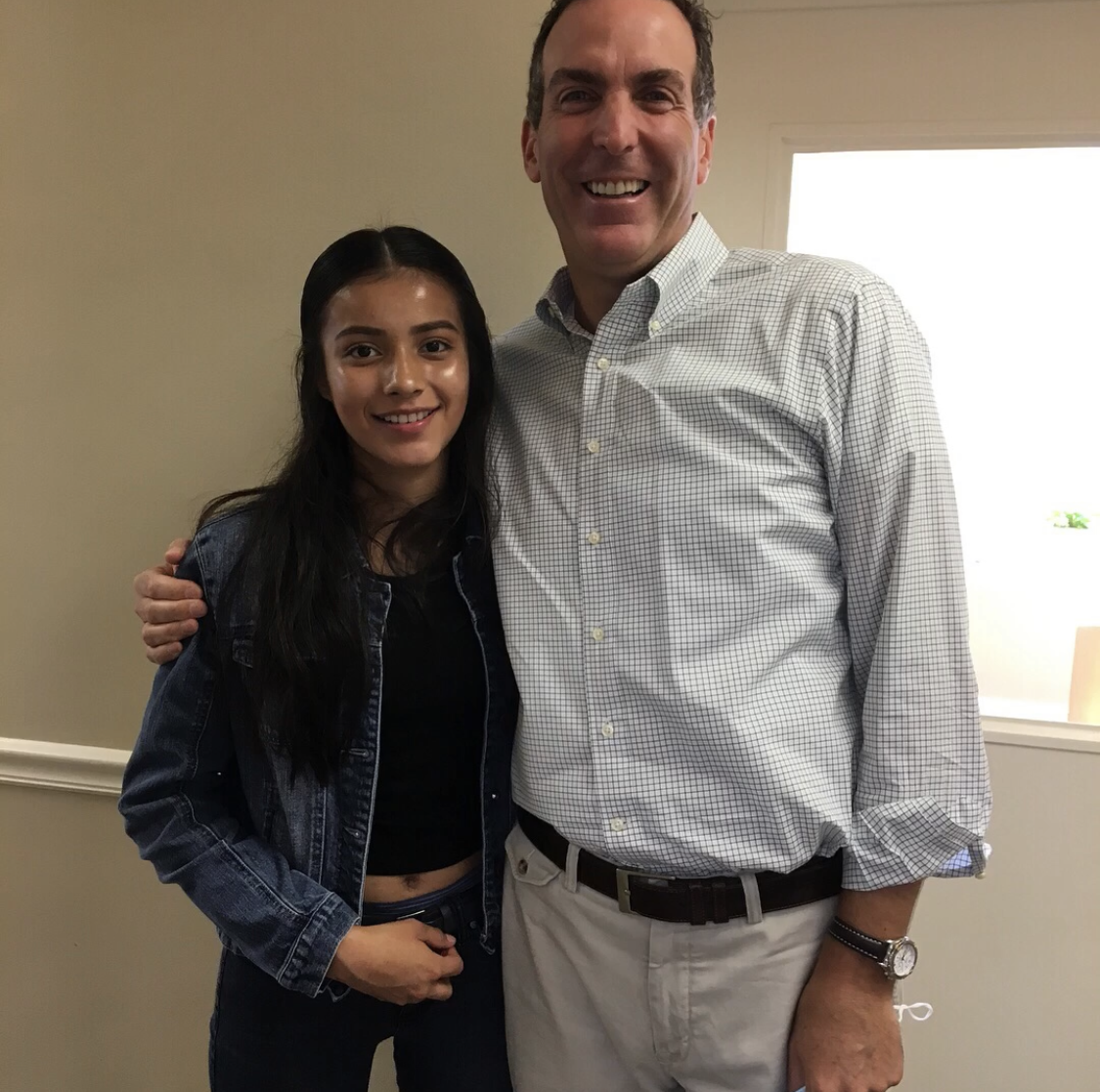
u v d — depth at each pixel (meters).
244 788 1.05
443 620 1.04
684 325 0.98
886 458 0.89
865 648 0.95
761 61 1.37
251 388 1.35
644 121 0.94
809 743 0.93
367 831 1.02
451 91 1.25
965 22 1.30
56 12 1.30
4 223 1.37
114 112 1.32
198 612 0.99
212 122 1.30
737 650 0.92
